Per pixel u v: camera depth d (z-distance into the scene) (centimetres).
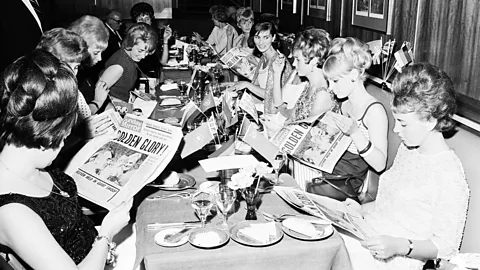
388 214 240
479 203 240
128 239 257
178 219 222
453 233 216
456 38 312
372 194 318
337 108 340
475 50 292
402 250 215
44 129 159
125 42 439
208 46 734
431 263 230
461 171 219
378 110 287
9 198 159
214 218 224
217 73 514
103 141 245
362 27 464
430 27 339
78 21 345
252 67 514
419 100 211
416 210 229
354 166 306
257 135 261
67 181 194
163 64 614
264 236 204
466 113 291
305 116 351
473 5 294
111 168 229
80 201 257
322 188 284
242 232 208
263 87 476
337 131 290
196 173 277
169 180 257
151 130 244
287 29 746
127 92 448
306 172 322
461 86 307
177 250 197
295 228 212
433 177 221
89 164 233
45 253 156
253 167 216
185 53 646
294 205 227
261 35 459
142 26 440
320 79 348
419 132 219
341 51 289
